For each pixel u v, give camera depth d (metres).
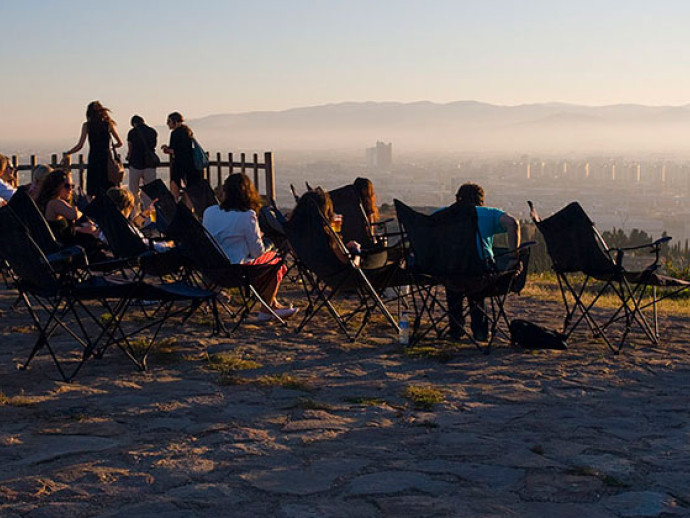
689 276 12.54
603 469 3.74
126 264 6.77
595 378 5.57
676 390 5.29
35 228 5.73
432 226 6.27
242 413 4.64
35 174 8.16
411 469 3.73
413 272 6.56
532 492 3.46
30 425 4.39
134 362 5.66
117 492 3.44
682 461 3.87
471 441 4.15
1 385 5.22
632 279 6.64
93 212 6.66
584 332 7.42
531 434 4.30
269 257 7.49
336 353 6.30
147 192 9.25
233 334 6.92
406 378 5.54
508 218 6.54
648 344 6.84
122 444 4.08
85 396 4.97
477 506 3.31
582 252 6.61
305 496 3.41
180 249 6.89
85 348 5.66
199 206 9.86
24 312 7.68
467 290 6.52
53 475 3.63
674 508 3.29
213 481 3.58
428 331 6.79
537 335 6.55
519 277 6.70
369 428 4.38
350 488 3.50
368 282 6.88
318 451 3.99
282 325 7.36
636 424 4.50
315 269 6.91
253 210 7.29
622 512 3.25
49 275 5.51
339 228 8.22
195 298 5.76
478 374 5.68
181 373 5.59
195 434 4.25
